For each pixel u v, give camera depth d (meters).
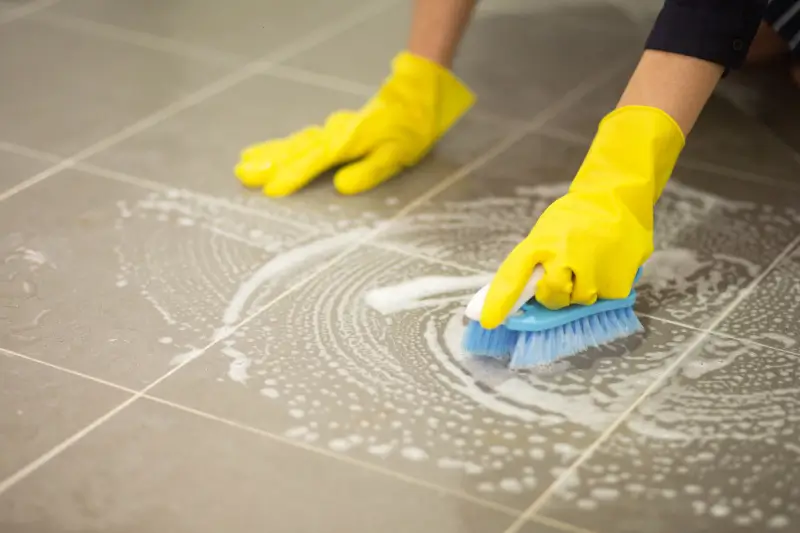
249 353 1.05
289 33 1.77
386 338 1.08
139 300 1.12
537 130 1.50
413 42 1.41
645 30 1.80
